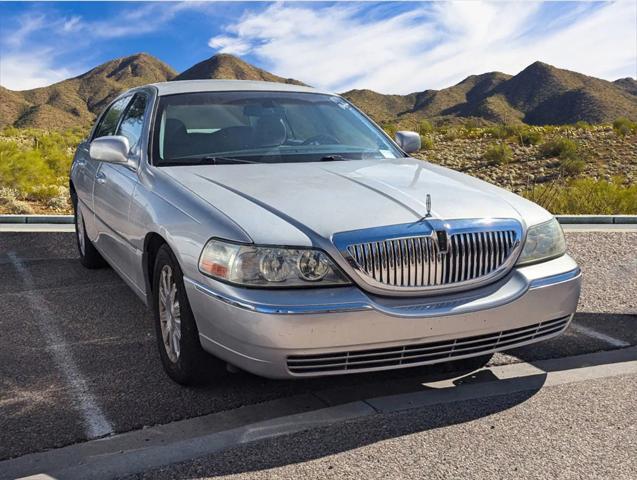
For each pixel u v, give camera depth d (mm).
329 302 3221
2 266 6828
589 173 21906
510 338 3645
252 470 2934
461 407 3559
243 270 3279
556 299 3695
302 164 4426
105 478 2879
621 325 4969
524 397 3688
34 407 3607
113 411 3549
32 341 4664
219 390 3807
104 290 5941
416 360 3430
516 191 18000
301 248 3291
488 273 3582
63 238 8039
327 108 5344
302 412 3516
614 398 3666
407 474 2898
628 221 9758
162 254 3898
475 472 2914
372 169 4363
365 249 3340
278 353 3199
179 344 3770
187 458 3041
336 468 2947
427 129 38688
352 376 3996
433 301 3426
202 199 3721
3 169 14641
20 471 2947
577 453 3074
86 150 6410
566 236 7996
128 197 4516
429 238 3441
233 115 4902
